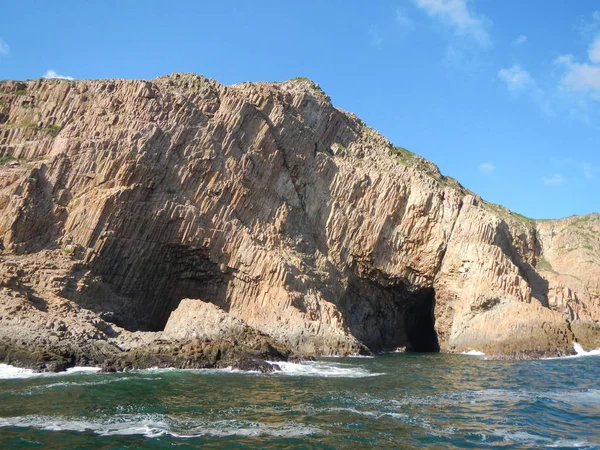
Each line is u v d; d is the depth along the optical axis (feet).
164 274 203.00
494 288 239.30
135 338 146.41
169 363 133.59
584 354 217.56
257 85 268.00
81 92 221.25
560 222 376.48
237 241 212.64
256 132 242.37
